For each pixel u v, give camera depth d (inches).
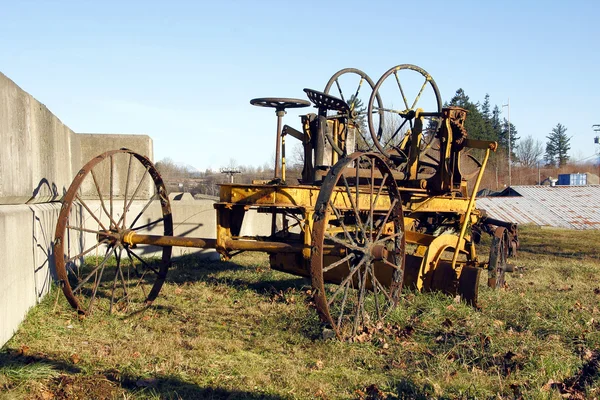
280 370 202.5
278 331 249.3
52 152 346.0
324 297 226.8
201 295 323.3
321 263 225.3
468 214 324.5
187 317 273.7
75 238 381.1
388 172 272.2
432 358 218.5
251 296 321.4
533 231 1024.9
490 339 237.6
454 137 342.3
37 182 306.5
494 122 3764.8
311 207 264.8
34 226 271.0
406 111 367.9
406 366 211.3
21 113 274.7
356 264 261.1
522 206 1294.3
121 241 289.9
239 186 265.0
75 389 173.8
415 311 282.4
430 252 316.2
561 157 4857.3
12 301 226.4
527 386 191.3
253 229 558.3
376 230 314.0
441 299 300.2
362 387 188.7
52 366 191.3
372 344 237.3
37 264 276.7
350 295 301.6
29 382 175.2
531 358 213.5
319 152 329.7
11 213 231.6
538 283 395.9
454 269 307.9
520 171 3567.9
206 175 2684.5
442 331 253.8
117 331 243.6
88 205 441.4
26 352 205.8
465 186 410.6
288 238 288.4
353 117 357.7
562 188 1475.1
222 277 379.6
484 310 292.5
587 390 187.9
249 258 485.1
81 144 465.7
